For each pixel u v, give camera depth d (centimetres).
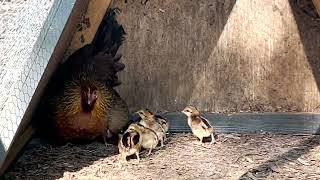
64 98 242
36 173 225
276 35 265
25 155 240
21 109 196
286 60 265
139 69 267
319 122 260
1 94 197
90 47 249
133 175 221
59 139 247
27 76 195
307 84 265
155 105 268
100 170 226
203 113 267
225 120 263
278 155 235
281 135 256
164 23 265
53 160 235
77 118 241
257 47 266
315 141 249
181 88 268
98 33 259
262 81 267
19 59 199
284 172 222
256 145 245
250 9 264
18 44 200
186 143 248
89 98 240
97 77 252
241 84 267
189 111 246
